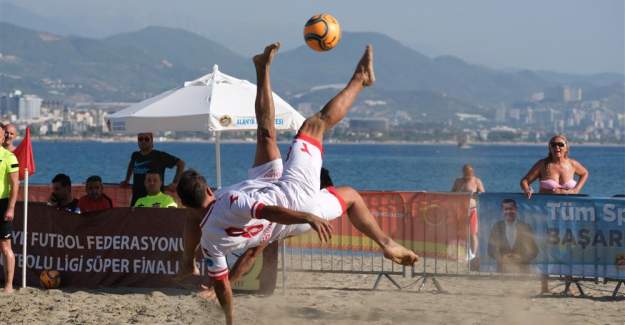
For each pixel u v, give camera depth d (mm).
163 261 11492
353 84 7445
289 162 7191
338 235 11984
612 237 10828
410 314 9727
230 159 76125
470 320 9320
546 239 11070
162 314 9461
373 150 154375
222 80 13156
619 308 10078
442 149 175625
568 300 10656
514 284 11789
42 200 14023
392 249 7348
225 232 7203
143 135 12914
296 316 9594
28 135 11672
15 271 11898
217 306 10016
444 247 11453
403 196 11625
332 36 7656
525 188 11805
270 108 7645
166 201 12109
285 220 6844
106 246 11648
